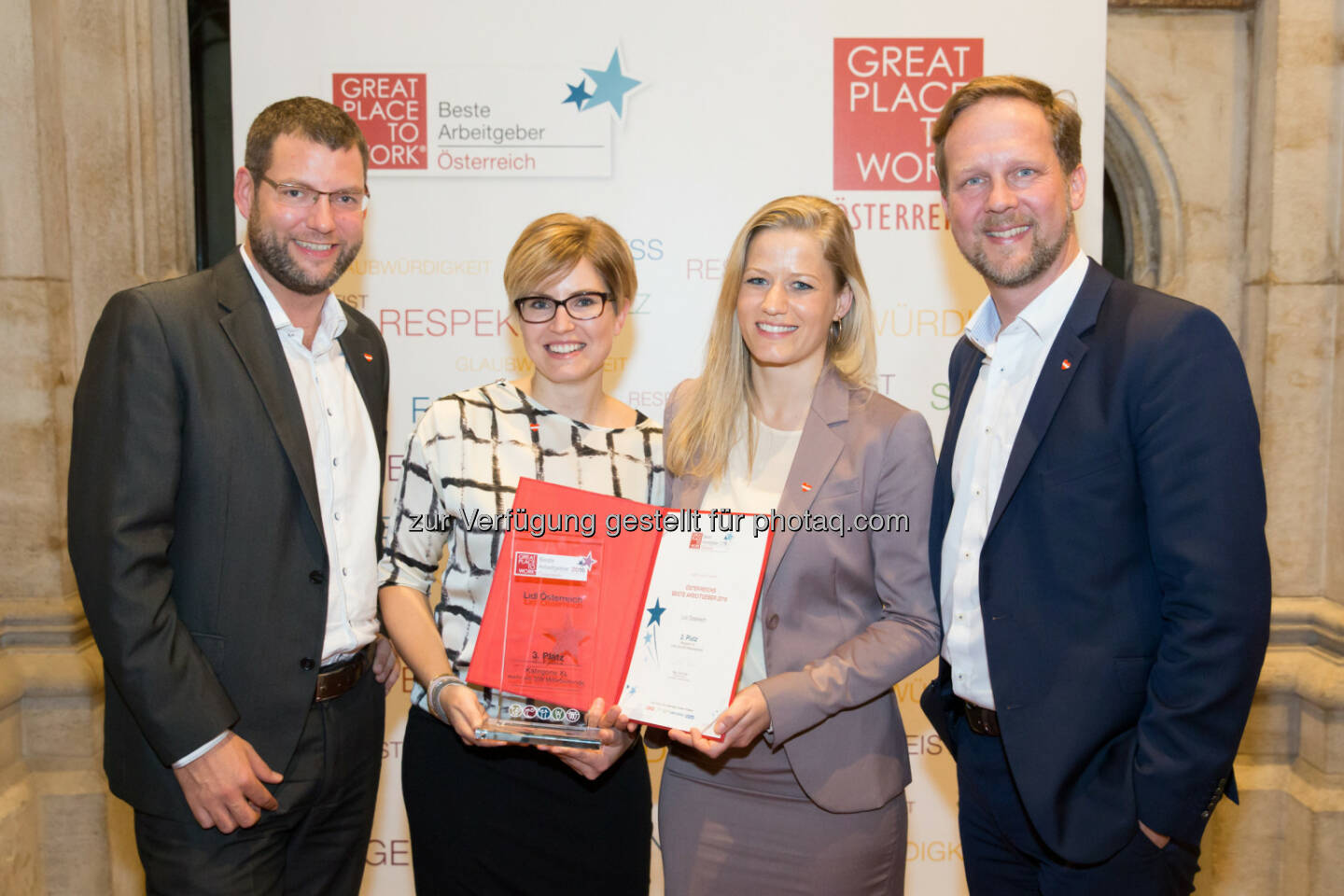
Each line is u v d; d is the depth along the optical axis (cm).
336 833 186
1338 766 268
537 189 279
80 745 269
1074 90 275
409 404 284
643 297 283
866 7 275
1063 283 161
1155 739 146
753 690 158
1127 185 305
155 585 155
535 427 177
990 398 168
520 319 173
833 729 168
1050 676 153
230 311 168
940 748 293
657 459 182
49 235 261
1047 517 153
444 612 177
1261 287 283
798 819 171
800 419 177
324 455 178
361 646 181
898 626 166
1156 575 151
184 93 295
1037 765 153
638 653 163
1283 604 279
